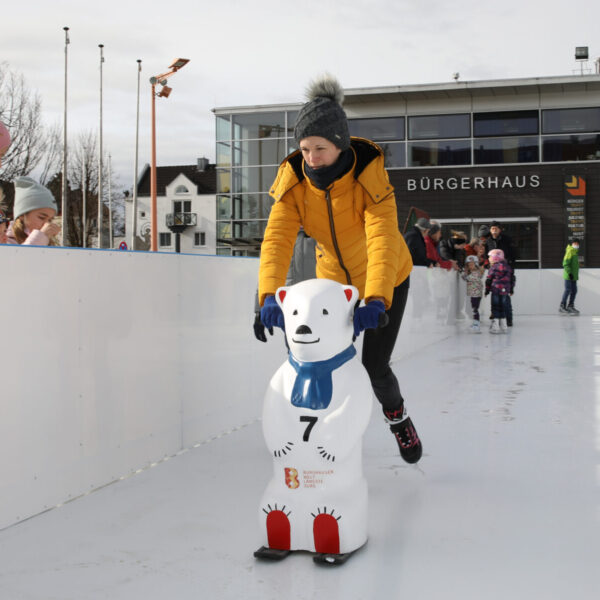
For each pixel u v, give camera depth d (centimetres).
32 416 242
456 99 2380
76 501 260
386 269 222
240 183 2584
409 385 524
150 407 313
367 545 212
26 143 2505
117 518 240
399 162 2434
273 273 234
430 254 880
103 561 202
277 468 207
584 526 227
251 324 419
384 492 265
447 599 175
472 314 1106
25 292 239
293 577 189
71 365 262
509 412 415
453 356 702
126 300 296
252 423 413
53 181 3091
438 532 222
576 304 1462
